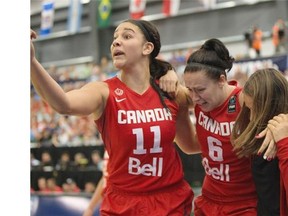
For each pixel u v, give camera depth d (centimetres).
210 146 224
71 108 178
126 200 209
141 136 203
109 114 204
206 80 209
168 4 1060
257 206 206
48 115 959
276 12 973
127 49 206
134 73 212
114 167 211
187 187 226
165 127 208
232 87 224
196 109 230
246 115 204
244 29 1017
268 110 190
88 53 1256
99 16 1220
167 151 212
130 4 1146
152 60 225
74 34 1282
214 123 221
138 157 206
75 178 655
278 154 181
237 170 220
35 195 552
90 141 831
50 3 1233
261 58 709
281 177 183
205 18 1077
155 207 209
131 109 206
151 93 214
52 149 744
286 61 691
